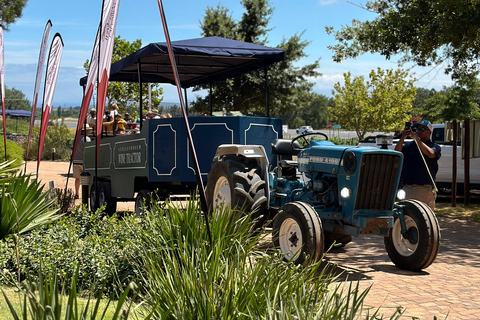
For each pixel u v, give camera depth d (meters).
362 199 6.62
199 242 4.80
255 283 3.66
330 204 7.00
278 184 8.07
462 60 14.73
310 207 6.45
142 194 10.23
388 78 39.50
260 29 31.98
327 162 6.96
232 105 31.02
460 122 14.84
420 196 8.16
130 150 10.74
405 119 39.06
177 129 9.45
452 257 7.87
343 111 40.47
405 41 13.78
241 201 7.40
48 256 5.61
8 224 6.91
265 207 7.57
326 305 3.35
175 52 9.30
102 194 12.18
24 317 2.56
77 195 15.53
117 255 5.48
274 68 31.20
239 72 11.57
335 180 6.97
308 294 3.61
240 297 3.49
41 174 22.09
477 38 13.24
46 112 9.39
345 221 6.72
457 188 15.37
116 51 25.66
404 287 6.06
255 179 7.48
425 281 6.36
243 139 9.49
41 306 2.47
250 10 31.86
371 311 4.98
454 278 6.54
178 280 3.63
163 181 9.62
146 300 3.60
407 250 7.02
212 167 8.14
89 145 13.61
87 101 8.22
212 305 3.36
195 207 5.41
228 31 31.50
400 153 6.70
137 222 6.28
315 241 6.20
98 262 5.39
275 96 31.23
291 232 6.57
